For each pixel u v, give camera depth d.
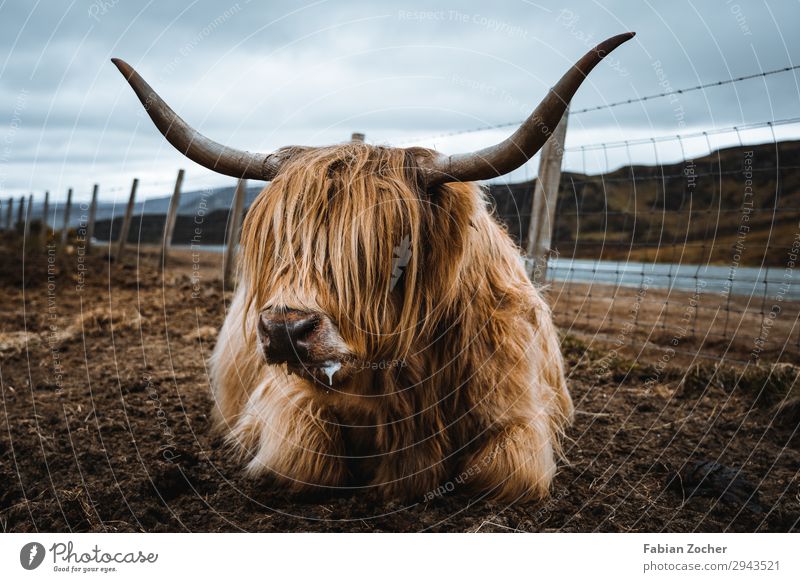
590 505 2.69
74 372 4.92
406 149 2.48
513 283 2.96
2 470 3.00
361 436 2.75
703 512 2.63
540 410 2.92
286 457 2.76
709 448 3.38
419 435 2.66
